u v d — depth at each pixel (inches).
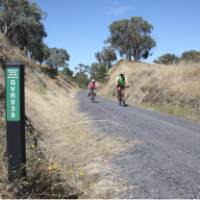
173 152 343.9
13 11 2005.4
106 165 305.1
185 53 2182.6
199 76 958.4
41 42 2322.8
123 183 257.9
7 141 214.1
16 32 2092.8
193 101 832.3
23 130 215.9
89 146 374.9
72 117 577.0
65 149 363.3
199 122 625.0
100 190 248.7
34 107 544.1
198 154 336.5
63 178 250.1
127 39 3225.9
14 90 211.6
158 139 411.5
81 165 309.3
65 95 1181.7
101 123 522.3
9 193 209.0
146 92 1226.6
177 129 496.7
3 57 668.7
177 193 232.4
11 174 213.3
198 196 226.5
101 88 2687.0
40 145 354.9
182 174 271.6
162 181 256.7
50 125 486.0
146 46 3218.5
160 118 638.5
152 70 1417.3
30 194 216.8
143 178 265.7
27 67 914.7
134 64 2699.3
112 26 3280.0
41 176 225.8
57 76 2957.7
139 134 441.1
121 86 929.5
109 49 3575.3
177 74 1083.9
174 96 943.7
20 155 214.1
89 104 900.6
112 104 954.7
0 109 358.3
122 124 521.7
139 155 331.0
